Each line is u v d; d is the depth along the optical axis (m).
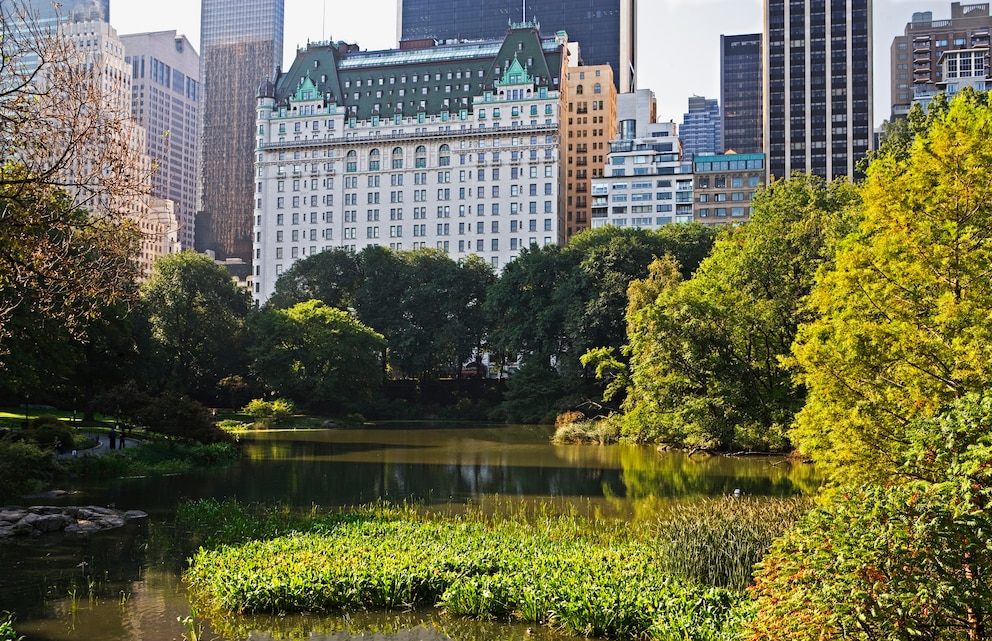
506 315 106.06
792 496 35.00
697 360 53.75
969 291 20.91
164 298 96.69
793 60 180.25
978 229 22.02
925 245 22.31
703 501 33.50
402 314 120.00
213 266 103.50
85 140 18.47
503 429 86.00
